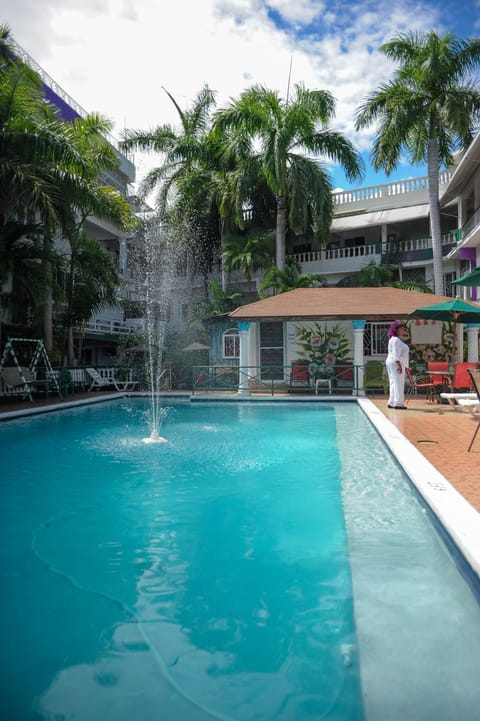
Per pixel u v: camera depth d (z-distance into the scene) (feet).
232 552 12.86
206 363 73.67
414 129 82.07
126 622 9.39
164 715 6.79
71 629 9.15
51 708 6.98
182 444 28.60
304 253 107.24
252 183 87.86
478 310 40.83
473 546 10.44
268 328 65.46
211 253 101.45
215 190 91.76
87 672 7.87
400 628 9.00
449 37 78.13
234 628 9.09
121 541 13.78
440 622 9.15
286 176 84.53
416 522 14.75
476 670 7.72
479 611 9.48
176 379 70.74
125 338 83.92
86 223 95.09
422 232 106.52
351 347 62.28
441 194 97.40
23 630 9.13
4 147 45.70
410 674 7.63
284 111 84.33
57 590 10.78
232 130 86.07
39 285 50.65
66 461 24.21
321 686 7.37
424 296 59.26
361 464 22.95
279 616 9.50
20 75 47.98
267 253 89.25
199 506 16.96
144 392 60.23
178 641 8.72
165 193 92.43
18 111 48.47
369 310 54.24
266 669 7.83
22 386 49.24
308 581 11.04
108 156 63.67
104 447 27.76
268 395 54.65
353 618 9.36
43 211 47.11
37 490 19.08
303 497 17.85
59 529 14.80
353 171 84.53
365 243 110.63
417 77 79.20
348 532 13.96
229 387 60.70
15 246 50.26
